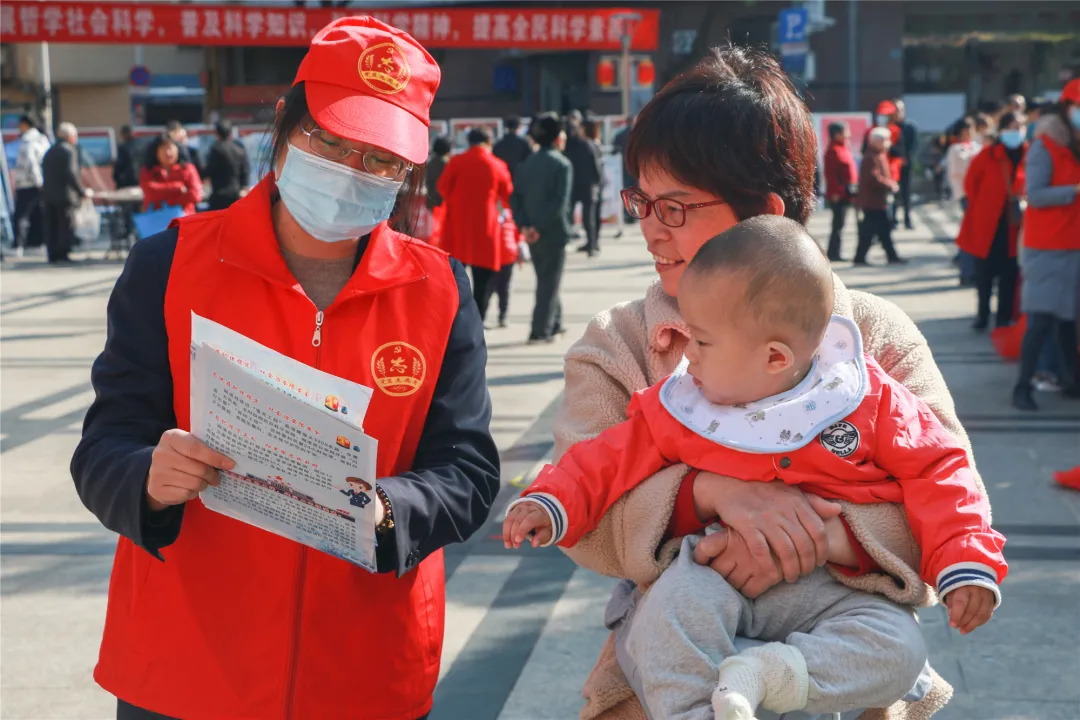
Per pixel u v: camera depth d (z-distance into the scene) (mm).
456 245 9812
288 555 1849
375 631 1908
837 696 1499
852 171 14273
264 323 1847
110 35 20938
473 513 1923
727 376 1616
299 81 1833
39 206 17719
